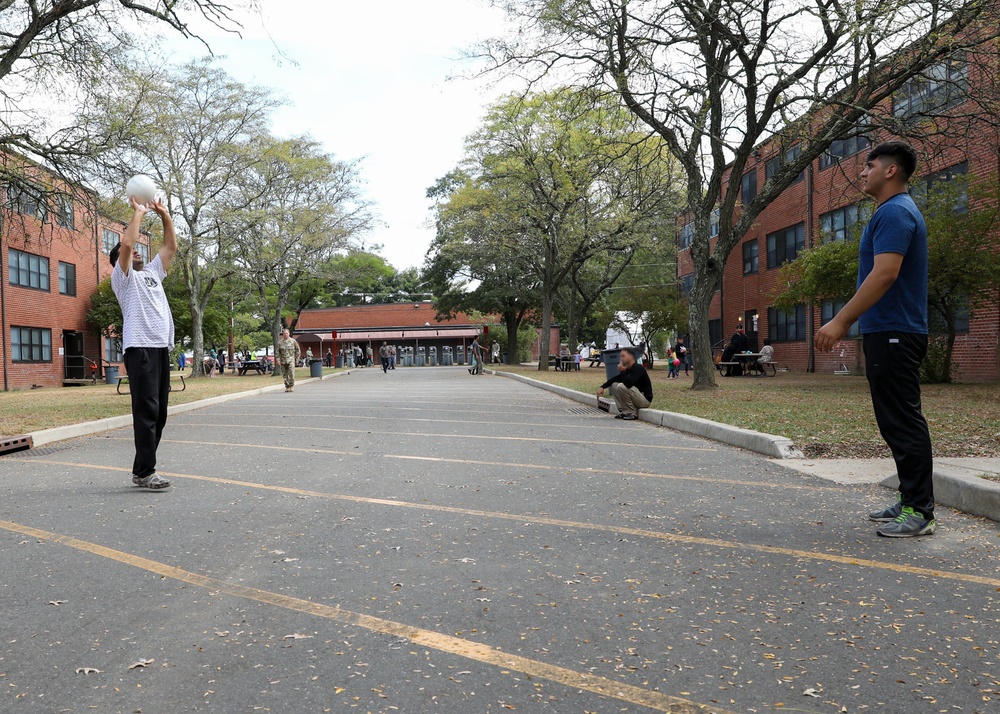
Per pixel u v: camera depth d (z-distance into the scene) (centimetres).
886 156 435
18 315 2858
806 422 952
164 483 605
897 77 1361
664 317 3516
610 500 553
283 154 3253
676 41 1412
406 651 284
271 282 4128
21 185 1431
